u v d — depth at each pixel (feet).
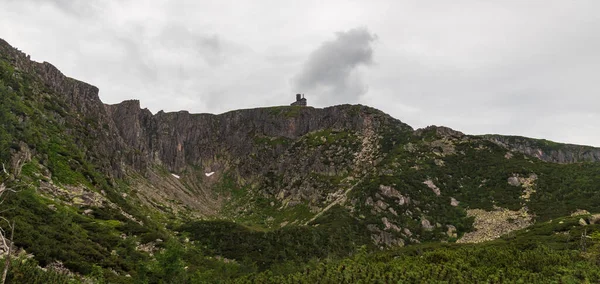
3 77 549.13
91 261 252.42
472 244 514.68
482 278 235.40
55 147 491.72
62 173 440.04
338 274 239.50
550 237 451.94
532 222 606.14
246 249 539.29
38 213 283.79
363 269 248.52
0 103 441.68
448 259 297.12
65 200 384.06
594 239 361.92
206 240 561.02
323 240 591.37
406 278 227.81
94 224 350.02
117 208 463.01
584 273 228.43
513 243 453.99
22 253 212.02
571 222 496.23
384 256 337.11
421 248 523.29
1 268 165.99
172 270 262.47
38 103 587.68
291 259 508.53
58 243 250.57
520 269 260.42
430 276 237.04
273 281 245.04
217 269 382.01
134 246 338.95
